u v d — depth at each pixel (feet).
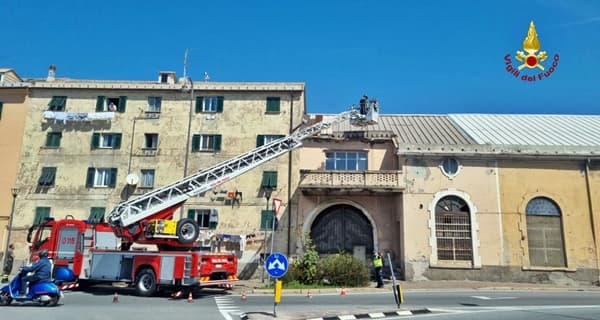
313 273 67.10
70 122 98.73
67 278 56.85
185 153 96.12
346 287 65.10
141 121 98.27
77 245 58.90
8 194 94.63
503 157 86.17
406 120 111.14
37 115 98.99
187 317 37.47
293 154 94.27
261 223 91.25
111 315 38.04
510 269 81.56
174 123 97.91
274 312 37.37
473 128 103.40
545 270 81.35
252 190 93.04
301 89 98.22
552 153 85.51
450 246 83.41
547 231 84.12
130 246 60.95
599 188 84.79
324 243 92.22
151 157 96.27
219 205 92.43
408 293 61.82
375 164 94.22
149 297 53.36
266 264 38.27
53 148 97.04
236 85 99.04
